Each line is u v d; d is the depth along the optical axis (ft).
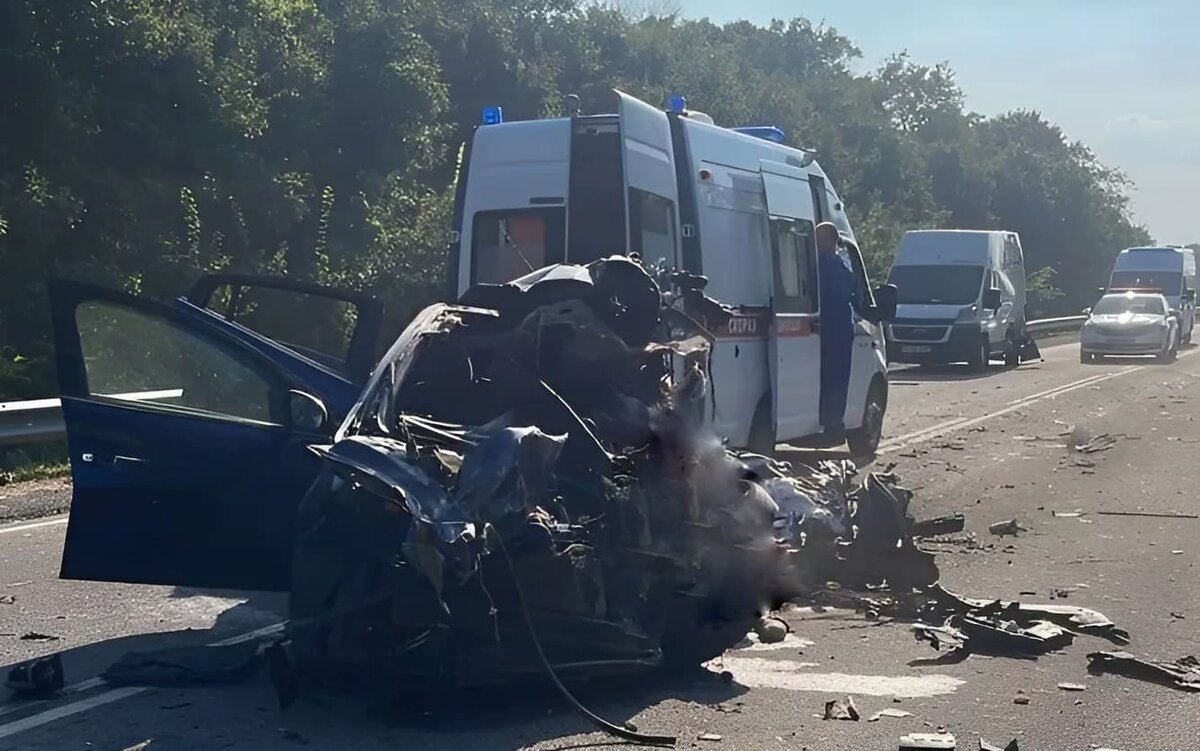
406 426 20.62
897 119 296.92
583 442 21.53
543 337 23.30
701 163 38.52
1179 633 25.35
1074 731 19.53
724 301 39.01
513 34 118.32
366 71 86.84
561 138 37.06
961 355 99.45
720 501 23.68
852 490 31.27
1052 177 269.23
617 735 18.97
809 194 46.29
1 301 63.57
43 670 20.83
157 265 69.31
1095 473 47.06
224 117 75.72
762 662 23.31
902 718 20.13
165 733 18.94
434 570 18.40
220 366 22.57
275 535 22.16
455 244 38.04
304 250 81.35
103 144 72.43
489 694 20.40
